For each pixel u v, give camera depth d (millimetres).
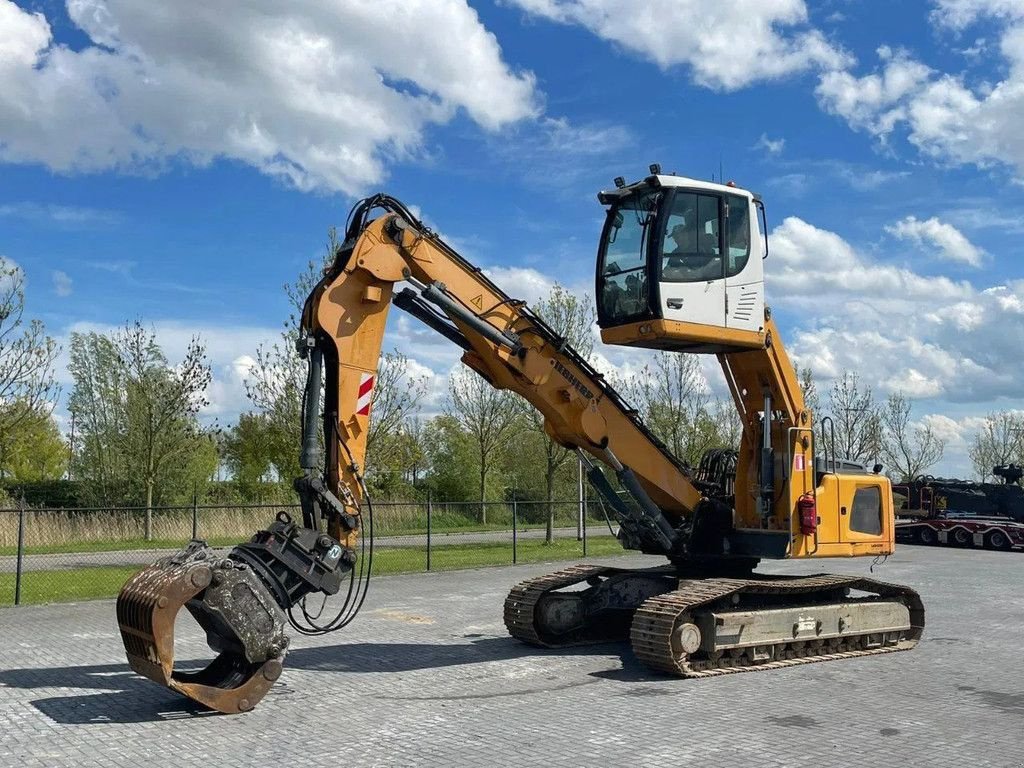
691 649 9977
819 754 7004
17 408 26891
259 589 8281
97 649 11266
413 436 45406
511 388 10602
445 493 46875
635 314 10414
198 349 31828
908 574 22047
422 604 15930
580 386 10867
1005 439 50000
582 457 11398
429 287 9594
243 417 39688
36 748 7094
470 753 7016
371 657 11047
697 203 10570
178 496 34656
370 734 7559
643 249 10383
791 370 11414
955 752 7082
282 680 9711
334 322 9109
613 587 12266
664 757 6906
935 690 9398
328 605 15828
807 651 11234
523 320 10445
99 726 7754
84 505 34562
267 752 7027
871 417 42375
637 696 9055
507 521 42000
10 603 15656
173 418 31422
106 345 35250
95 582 18406
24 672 9898
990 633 13258
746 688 9461
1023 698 9031
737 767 6664
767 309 11242
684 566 11906
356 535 9055
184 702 8578
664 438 30453
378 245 9336
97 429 34969
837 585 11391
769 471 11336
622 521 11672
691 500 11695
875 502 11984
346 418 9102
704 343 10711
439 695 9055
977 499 32719
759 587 10742
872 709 8523
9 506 30531
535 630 11586
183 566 8078
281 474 27516
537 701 8812
